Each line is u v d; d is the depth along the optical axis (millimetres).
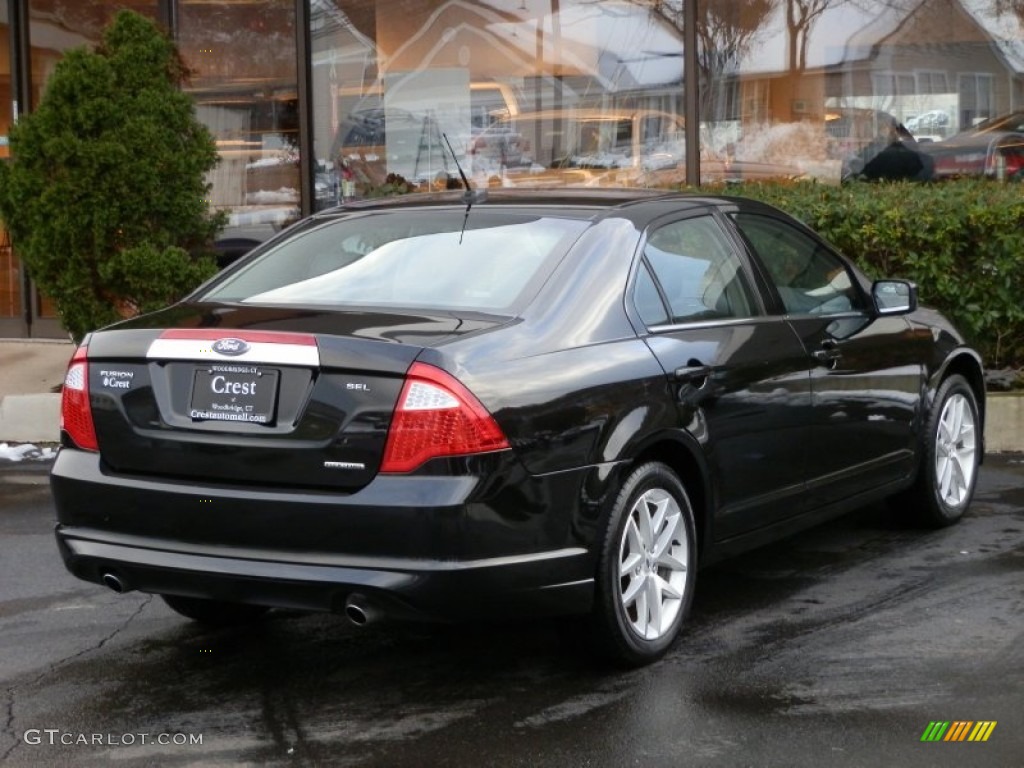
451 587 4309
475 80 12484
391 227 5492
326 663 5152
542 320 4793
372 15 12562
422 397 4328
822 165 12023
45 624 5656
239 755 4273
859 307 6496
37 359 11547
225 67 12664
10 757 4270
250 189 12695
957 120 11922
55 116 9578
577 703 4660
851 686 4766
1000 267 9062
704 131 12070
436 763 4180
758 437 5496
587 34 12234
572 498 4613
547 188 5898
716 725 4434
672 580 5105
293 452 4426
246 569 4438
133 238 9695
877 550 6609
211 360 4570
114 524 4719
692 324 5328
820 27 11953
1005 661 5000
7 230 10117
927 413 6750
